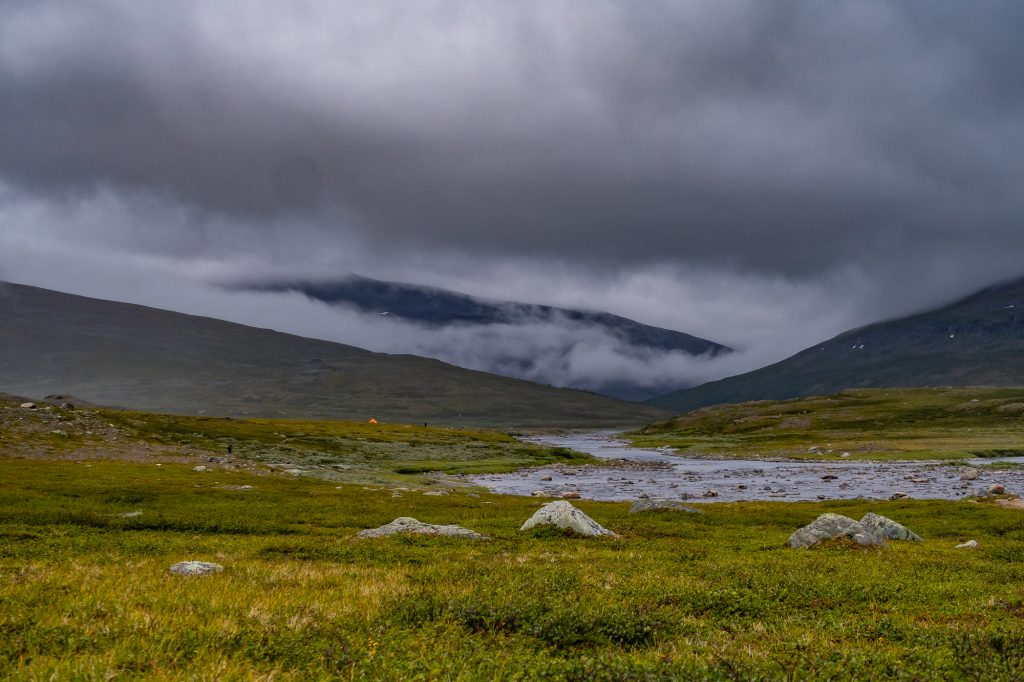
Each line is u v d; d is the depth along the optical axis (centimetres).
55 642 928
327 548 2689
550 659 1014
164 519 4009
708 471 12369
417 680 880
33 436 9369
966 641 1193
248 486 6875
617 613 1329
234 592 1408
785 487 9188
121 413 12788
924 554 2958
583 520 3559
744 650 1116
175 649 930
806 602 1661
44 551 2408
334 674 891
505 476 11344
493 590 1546
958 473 10562
